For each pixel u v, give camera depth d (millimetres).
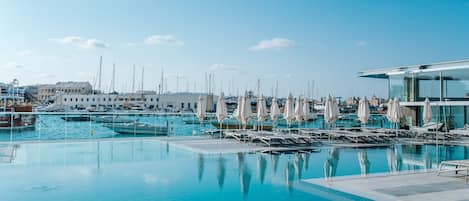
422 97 21516
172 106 53094
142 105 53719
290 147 14141
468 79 18969
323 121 21156
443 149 14109
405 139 17797
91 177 8266
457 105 19656
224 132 17531
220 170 9258
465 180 7887
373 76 24781
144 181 7891
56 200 6312
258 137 14953
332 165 10117
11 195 6633
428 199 6262
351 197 6500
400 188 7129
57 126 16266
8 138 15328
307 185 7531
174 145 14672
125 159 10969
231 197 6609
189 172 8961
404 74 22609
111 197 6543
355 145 15102
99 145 14570
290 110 17203
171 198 6520
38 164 9945
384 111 24797
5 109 38781
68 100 56312
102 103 53594
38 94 61094
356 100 33688
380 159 11320
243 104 16469
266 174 8750
